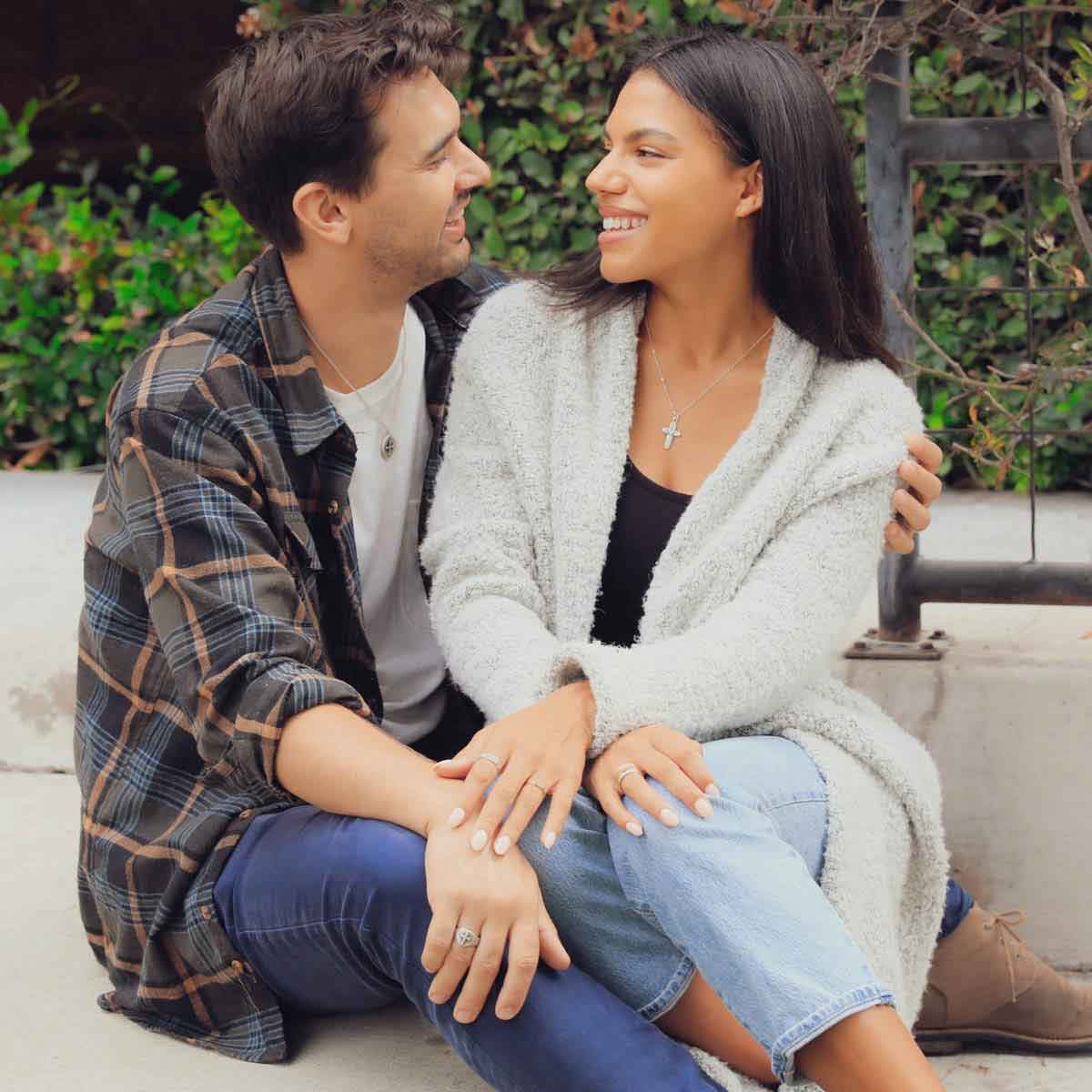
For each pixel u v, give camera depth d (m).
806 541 1.97
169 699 2.04
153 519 1.94
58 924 2.33
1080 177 3.63
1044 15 3.62
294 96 1.98
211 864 1.96
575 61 3.69
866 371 2.05
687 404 2.09
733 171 1.98
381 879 1.79
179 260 4.05
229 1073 1.94
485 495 2.12
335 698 1.86
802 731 1.95
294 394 2.07
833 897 1.84
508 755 1.80
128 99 5.79
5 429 4.14
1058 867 2.46
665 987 1.81
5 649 2.83
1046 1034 2.15
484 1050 1.73
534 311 2.16
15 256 4.18
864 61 2.44
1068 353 2.63
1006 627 2.69
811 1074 1.67
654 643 1.93
